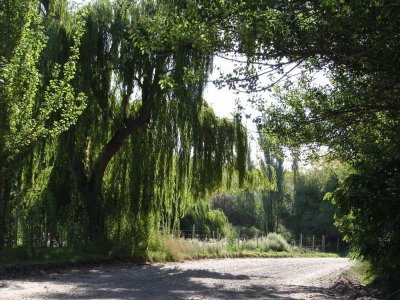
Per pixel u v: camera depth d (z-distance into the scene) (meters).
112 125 21.59
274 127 12.88
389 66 9.22
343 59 9.27
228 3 8.48
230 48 9.12
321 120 11.97
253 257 32.62
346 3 8.08
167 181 22.69
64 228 20.44
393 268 11.19
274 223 57.38
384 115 12.20
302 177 60.81
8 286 12.05
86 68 19.94
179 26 9.04
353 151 13.17
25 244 17.19
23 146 15.94
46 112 16.14
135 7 20.89
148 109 21.73
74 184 21.20
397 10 8.03
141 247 22.86
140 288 12.98
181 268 20.30
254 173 25.39
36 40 16.11
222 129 23.34
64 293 11.37
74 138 20.14
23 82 15.52
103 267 18.80
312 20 8.97
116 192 22.19
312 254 41.62
